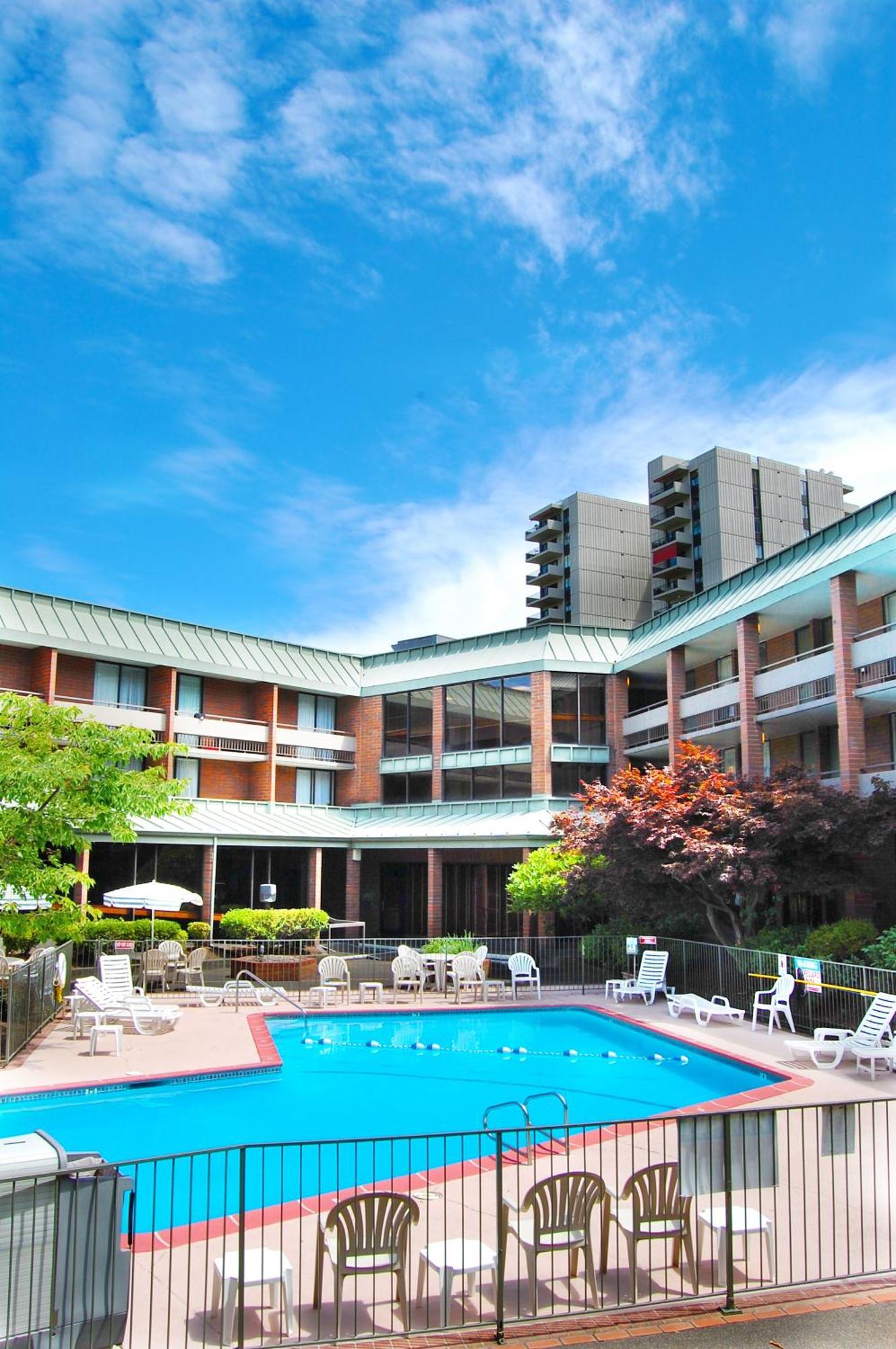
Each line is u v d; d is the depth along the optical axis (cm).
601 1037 2077
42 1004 1959
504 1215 781
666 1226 771
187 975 2547
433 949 2886
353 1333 668
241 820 3634
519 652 3816
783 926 2661
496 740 3822
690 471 9831
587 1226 728
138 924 2977
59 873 1839
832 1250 812
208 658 3747
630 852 2505
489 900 3725
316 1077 1700
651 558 10325
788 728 3081
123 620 3584
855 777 2477
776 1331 665
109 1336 612
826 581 2617
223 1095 1565
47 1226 606
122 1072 1584
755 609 2902
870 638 2534
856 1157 1085
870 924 2156
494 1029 2161
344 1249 674
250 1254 711
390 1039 2061
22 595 3347
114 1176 635
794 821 2248
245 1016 2175
